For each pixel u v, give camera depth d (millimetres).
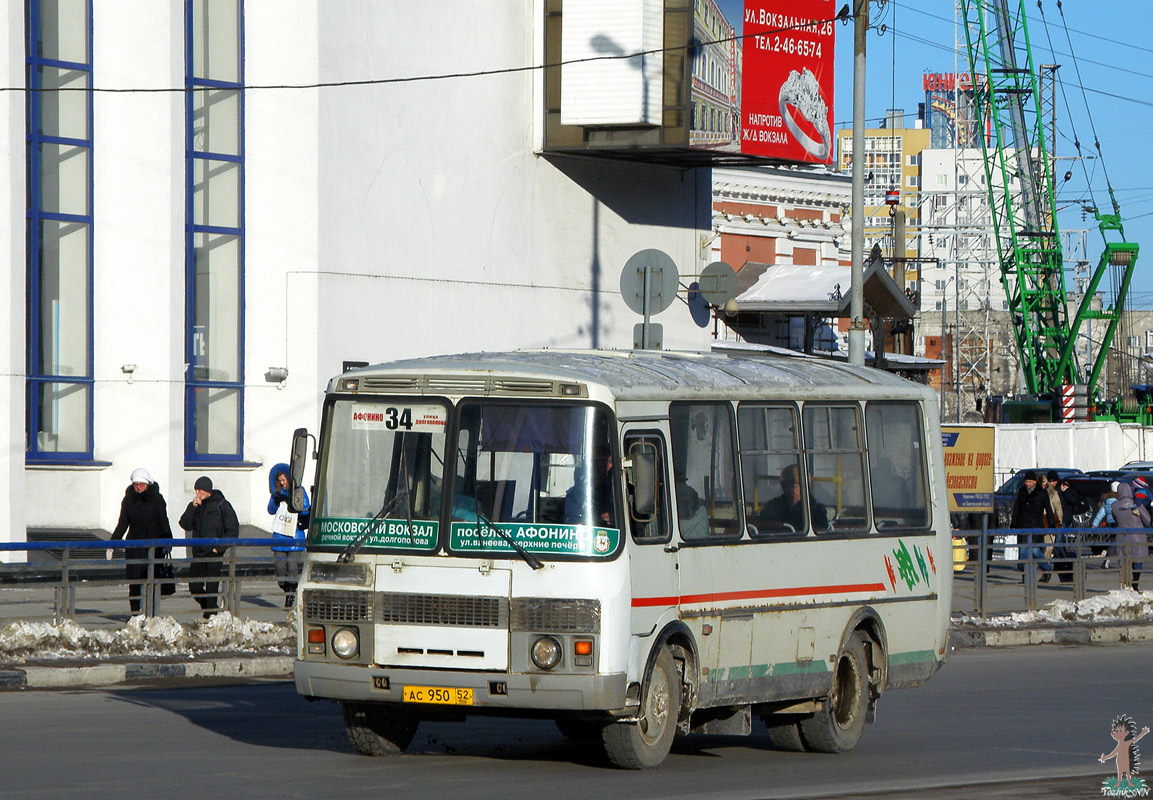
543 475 27359
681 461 29094
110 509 68188
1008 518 103188
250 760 28750
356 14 76062
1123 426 164500
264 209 74125
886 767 30266
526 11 85250
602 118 84188
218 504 54344
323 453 28562
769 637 30812
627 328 91625
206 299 73000
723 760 31219
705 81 85688
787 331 133625
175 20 69375
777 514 31500
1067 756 31781
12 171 63125
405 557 27578
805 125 90688
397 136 78375
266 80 74062
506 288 84500
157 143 68688
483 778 27219
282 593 49906
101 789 25188
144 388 68562
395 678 27375
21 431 63562
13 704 37188
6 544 43312
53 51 67125
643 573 27562
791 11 89750
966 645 57406
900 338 152375
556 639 26734
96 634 44562
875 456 34688
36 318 66312
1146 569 72500
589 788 26297
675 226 94812
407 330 79062
